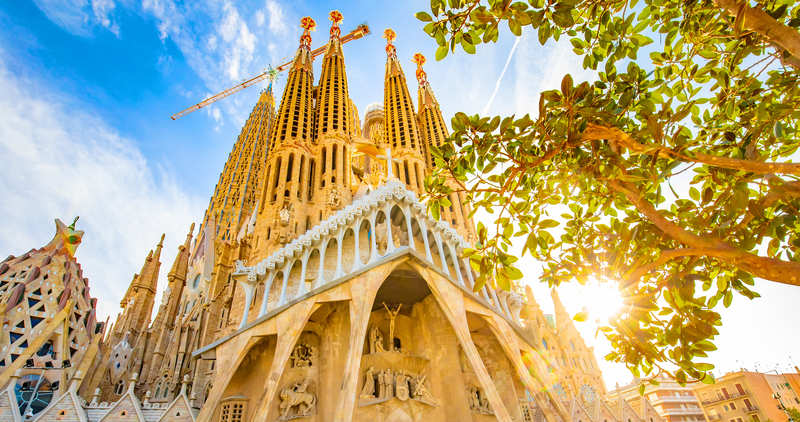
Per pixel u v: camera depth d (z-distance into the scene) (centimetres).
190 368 5859
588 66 1245
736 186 1140
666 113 1227
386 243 3925
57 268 4122
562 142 1166
